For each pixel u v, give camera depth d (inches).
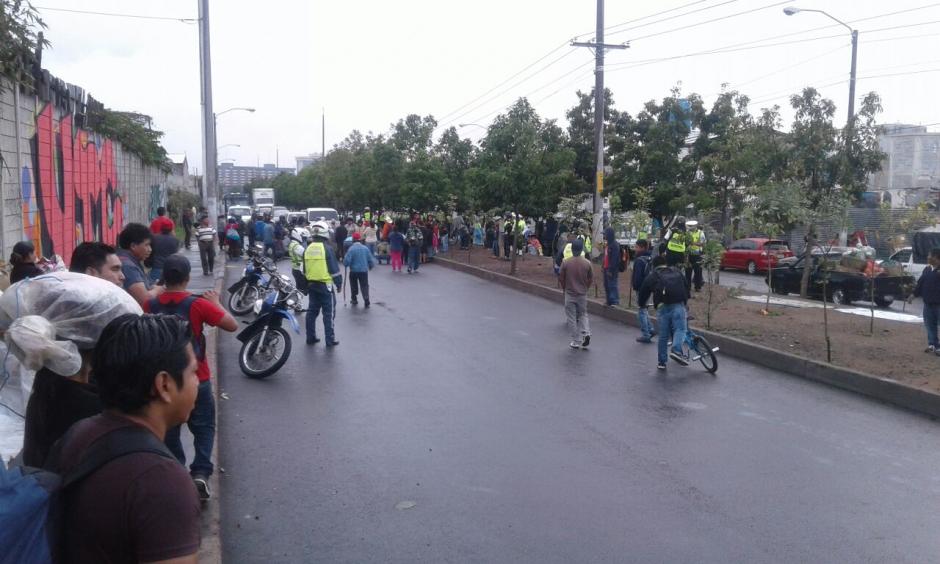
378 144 1829.5
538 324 637.3
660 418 359.3
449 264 1226.6
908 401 390.0
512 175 985.5
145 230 287.0
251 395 390.0
